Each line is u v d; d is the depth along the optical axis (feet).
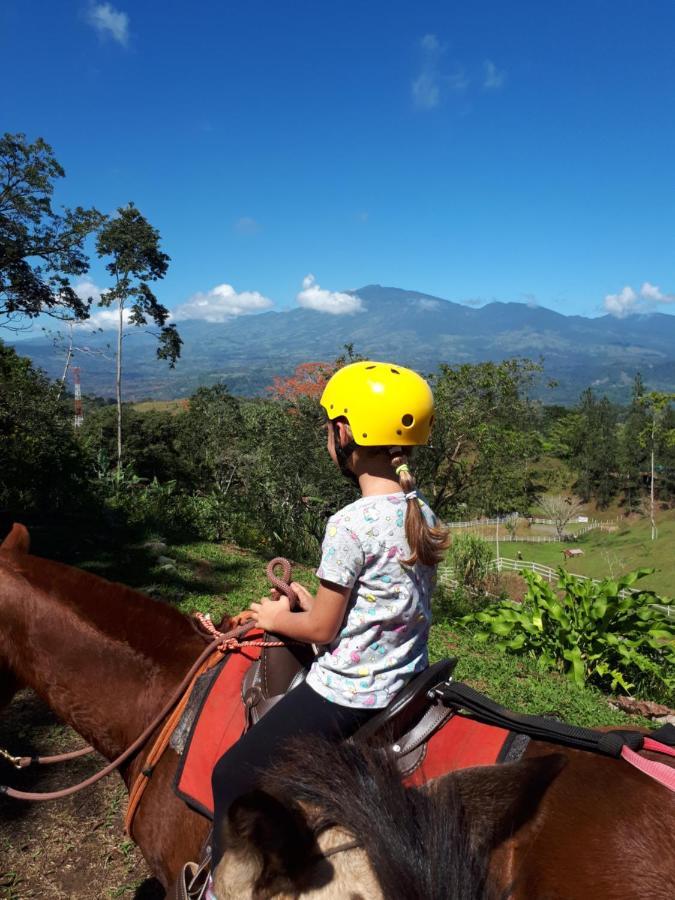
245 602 30.89
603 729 6.28
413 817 4.92
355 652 6.07
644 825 5.12
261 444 62.28
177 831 7.21
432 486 60.59
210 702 7.29
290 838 4.73
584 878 4.96
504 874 5.11
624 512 219.82
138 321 140.36
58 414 73.36
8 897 11.71
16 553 9.05
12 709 18.40
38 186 89.10
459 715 6.32
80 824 13.78
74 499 48.70
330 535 6.19
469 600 45.96
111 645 8.29
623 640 27.20
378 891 4.63
